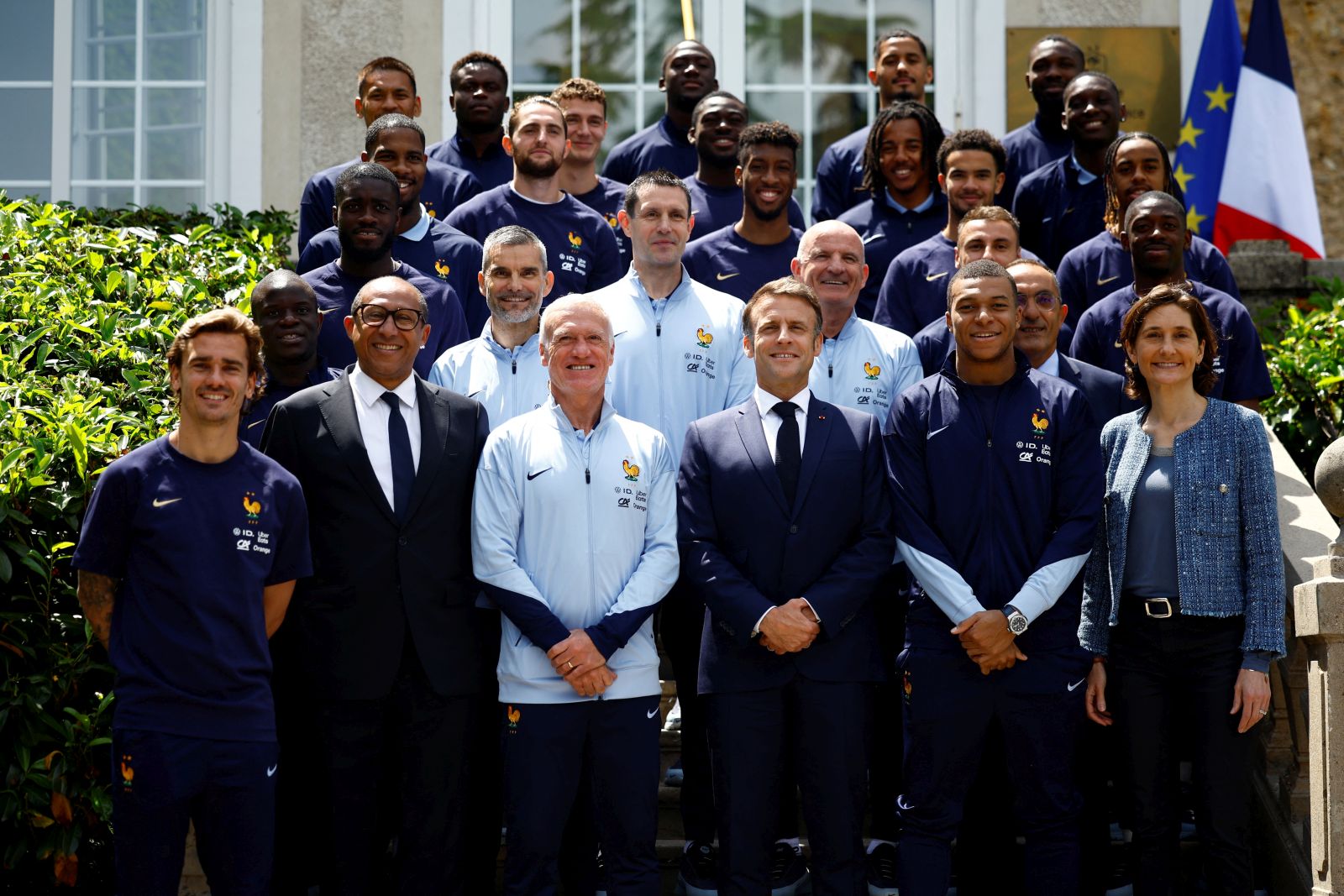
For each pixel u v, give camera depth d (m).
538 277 4.89
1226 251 7.72
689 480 4.49
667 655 5.57
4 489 4.64
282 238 7.69
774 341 4.46
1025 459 4.42
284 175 8.58
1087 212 6.45
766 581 4.37
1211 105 7.98
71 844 4.56
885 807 4.85
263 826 3.98
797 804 5.05
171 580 3.94
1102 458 4.54
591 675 4.18
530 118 5.82
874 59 7.54
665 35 8.71
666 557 4.40
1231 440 4.42
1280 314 7.16
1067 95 6.48
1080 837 4.63
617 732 4.27
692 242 5.98
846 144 7.11
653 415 5.02
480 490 4.38
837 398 5.03
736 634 4.28
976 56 8.56
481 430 4.54
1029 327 4.88
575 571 4.33
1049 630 4.34
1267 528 4.33
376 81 6.98
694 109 7.07
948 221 6.13
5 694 4.61
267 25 8.60
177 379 4.04
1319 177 8.62
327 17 8.59
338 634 4.28
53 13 8.66
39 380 5.32
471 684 4.35
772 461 4.44
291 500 4.14
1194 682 4.37
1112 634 4.50
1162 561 4.40
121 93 8.64
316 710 4.30
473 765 4.37
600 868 4.65
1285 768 4.70
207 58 8.64
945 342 5.20
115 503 3.98
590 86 6.55
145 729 3.87
